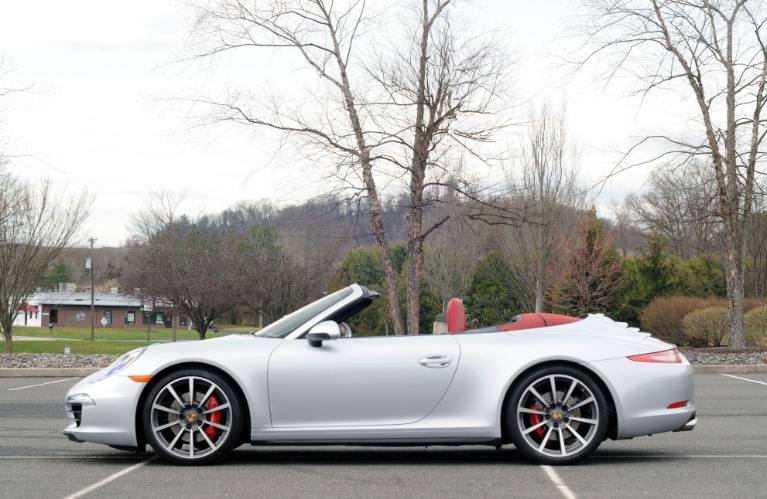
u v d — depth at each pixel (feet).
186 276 130.00
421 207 66.49
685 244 157.69
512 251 104.68
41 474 18.25
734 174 69.26
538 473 18.06
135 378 19.20
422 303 156.76
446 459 20.26
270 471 18.54
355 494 15.90
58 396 39.24
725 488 16.29
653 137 68.80
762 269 117.50
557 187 97.40
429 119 63.46
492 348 19.36
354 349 19.39
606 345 19.42
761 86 67.56
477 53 61.31
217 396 19.39
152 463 19.63
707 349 69.92
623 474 17.87
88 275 368.68
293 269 118.83
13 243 92.32
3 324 93.35
